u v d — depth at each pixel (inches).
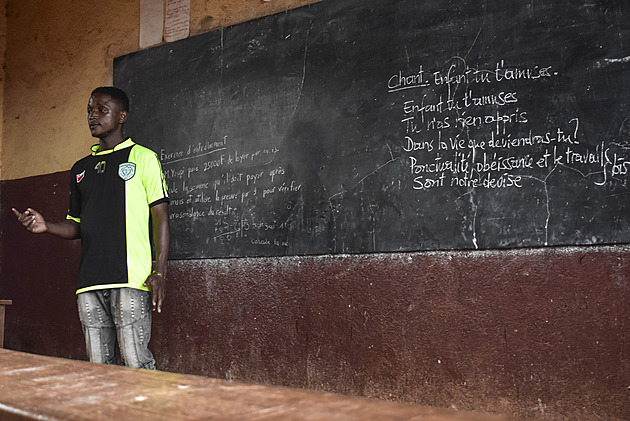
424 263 120.4
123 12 184.2
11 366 33.1
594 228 103.2
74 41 198.5
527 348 108.3
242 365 146.0
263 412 21.6
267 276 143.5
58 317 193.5
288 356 138.1
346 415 21.0
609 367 100.8
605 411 100.5
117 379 28.7
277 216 142.4
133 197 113.0
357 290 128.8
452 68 120.0
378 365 124.6
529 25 112.2
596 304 102.7
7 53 220.7
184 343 157.6
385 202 126.0
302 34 142.4
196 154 160.1
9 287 210.7
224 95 155.7
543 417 105.8
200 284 156.0
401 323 122.4
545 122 109.1
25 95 213.8
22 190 211.0
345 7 135.9
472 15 118.6
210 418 20.9
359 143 130.8
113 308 110.2
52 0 207.5
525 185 110.1
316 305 134.6
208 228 155.2
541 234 107.8
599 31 105.4
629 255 100.5
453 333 116.0
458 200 117.0
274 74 146.4
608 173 102.7
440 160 119.7
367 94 130.7
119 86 181.3
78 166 121.5
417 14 125.5
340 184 132.6
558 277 106.3
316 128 137.7
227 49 156.2
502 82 114.0
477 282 114.2
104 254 111.2
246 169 149.3
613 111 103.1
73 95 197.5
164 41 171.6
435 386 117.3
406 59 126.0
